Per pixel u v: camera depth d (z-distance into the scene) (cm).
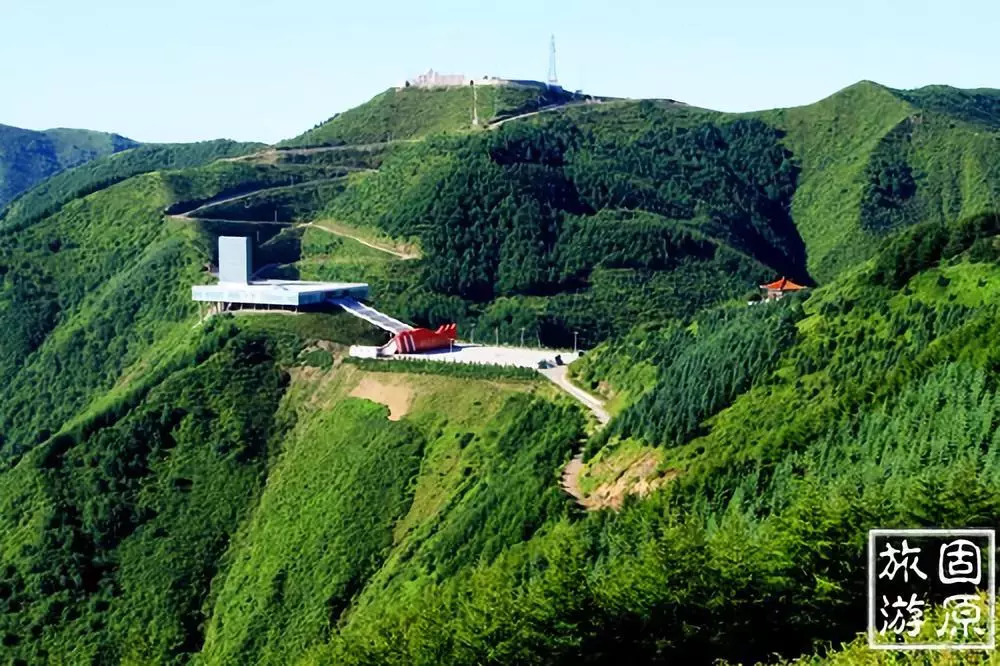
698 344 15325
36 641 16225
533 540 11962
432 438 17700
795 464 10831
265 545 17200
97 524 17862
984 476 9212
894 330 12712
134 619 16412
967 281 12900
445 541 13975
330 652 8875
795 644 7275
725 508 10638
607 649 7531
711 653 7394
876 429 10662
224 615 16238
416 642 8194
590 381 17550
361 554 15775
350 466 17788
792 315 14500
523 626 7600
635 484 12412
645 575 7500
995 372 10362
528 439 15912
